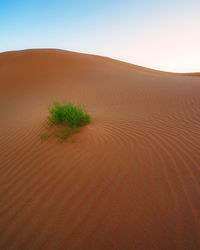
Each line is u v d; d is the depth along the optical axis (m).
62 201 2.32
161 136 3.85
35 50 28.81
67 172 2.92
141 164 2.91
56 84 14.77
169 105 6.36
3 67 21.31
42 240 1.83
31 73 18.69
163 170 2.71
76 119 4.70
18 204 2.35
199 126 4.23
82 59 24.95
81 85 13.38
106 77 15.55
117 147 3.52
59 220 2.04
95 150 3.49
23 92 13.67
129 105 7.08
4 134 4.98
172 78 14.08
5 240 1.88
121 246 1.70
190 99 6.72
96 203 2.22
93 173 2.81
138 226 1.87
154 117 5.21
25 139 4.40
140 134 4.04
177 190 2.29
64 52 29.91
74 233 1.87
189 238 1.71
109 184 2.53
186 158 2.95
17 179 2.90
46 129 4.75
